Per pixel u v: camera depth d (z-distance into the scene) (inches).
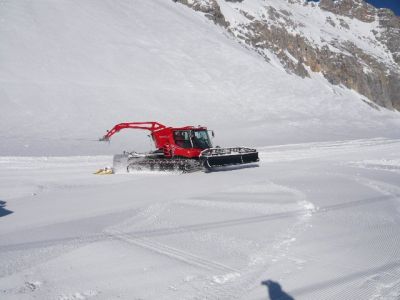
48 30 1653.5
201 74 1831.9
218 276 163.3
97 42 1729.8
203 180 430.0
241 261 179.2
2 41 1457.9
